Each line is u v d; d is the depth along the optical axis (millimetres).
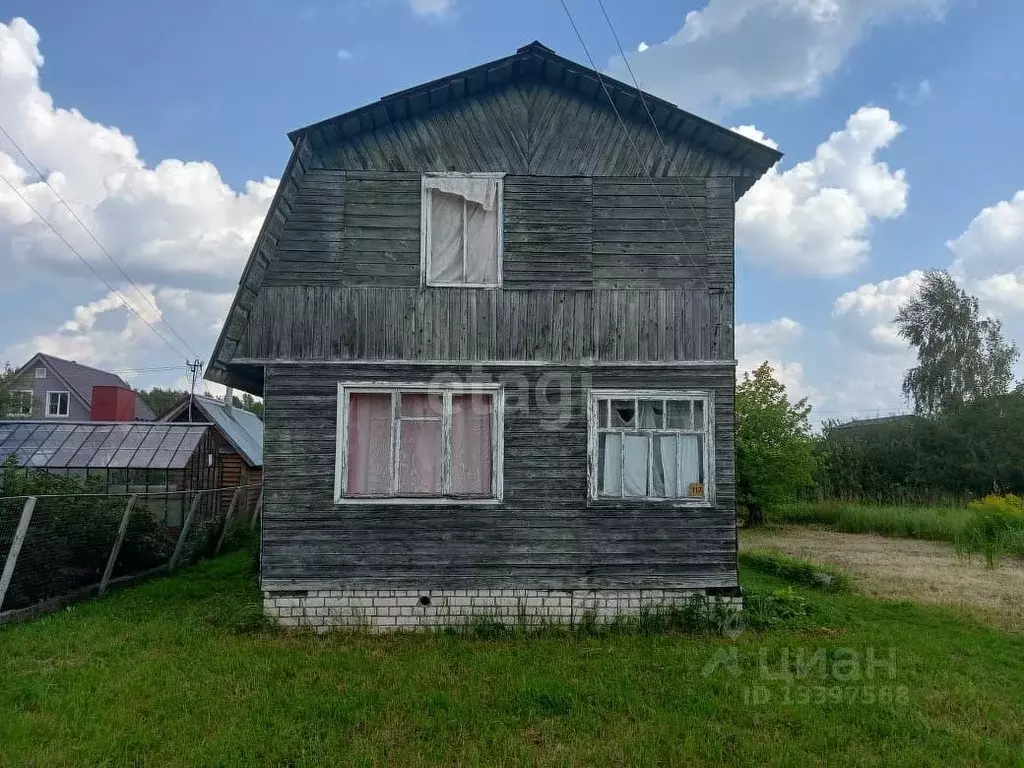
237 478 23344
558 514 9258
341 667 7449
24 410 40531
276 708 6301
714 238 9672
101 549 11586
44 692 6559
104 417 25094
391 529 9148
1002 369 40125
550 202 9633
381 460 9305
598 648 8250
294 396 9219
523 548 9203
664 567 9258
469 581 9133
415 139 9617
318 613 9023
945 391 40781
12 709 6152
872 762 5457
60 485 12969
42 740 5594
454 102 9688
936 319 41688
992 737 6066
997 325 41062
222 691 6703
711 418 9430
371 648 8242
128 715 6078
